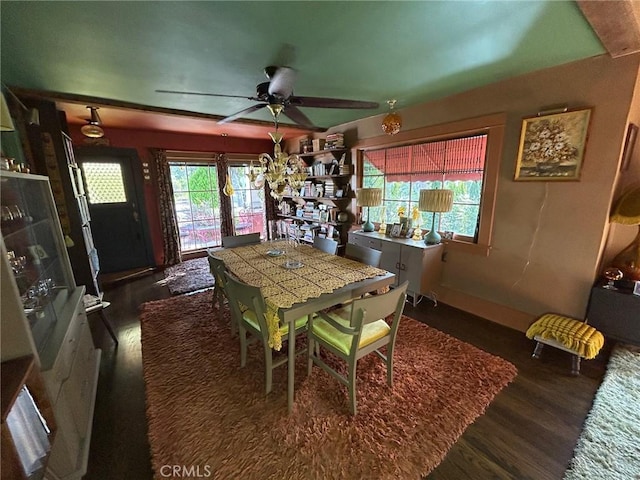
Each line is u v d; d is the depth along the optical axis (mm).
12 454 909
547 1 1336
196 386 1933
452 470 1376
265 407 1752
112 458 1468
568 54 1958
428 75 2340
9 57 1830
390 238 3467
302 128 4535
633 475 1329
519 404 1769
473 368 2100
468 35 1670
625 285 2156
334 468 1377
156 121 3838
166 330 2662
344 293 1833
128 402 1846
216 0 1280
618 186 2211
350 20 1482
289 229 5648
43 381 1151
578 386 1916
